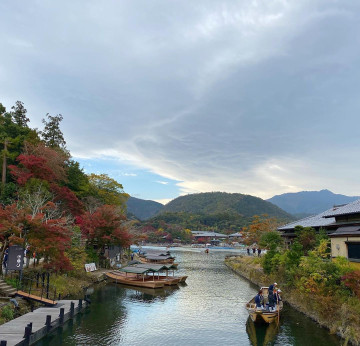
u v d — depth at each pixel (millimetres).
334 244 32312
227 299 36750
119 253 70500
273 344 21812
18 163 50688
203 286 45594
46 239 27891
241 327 25766
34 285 30812
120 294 38906
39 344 21016
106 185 82375
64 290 33938
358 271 23203
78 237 44188
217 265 75312
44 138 67562
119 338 22891
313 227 44875
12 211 27766
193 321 27516
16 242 27328
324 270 26266
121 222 60406
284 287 33938
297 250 34719
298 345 21484
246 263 62281
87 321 26812
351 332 20688
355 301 22281
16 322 22453
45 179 46406
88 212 55812
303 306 28422
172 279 46562
